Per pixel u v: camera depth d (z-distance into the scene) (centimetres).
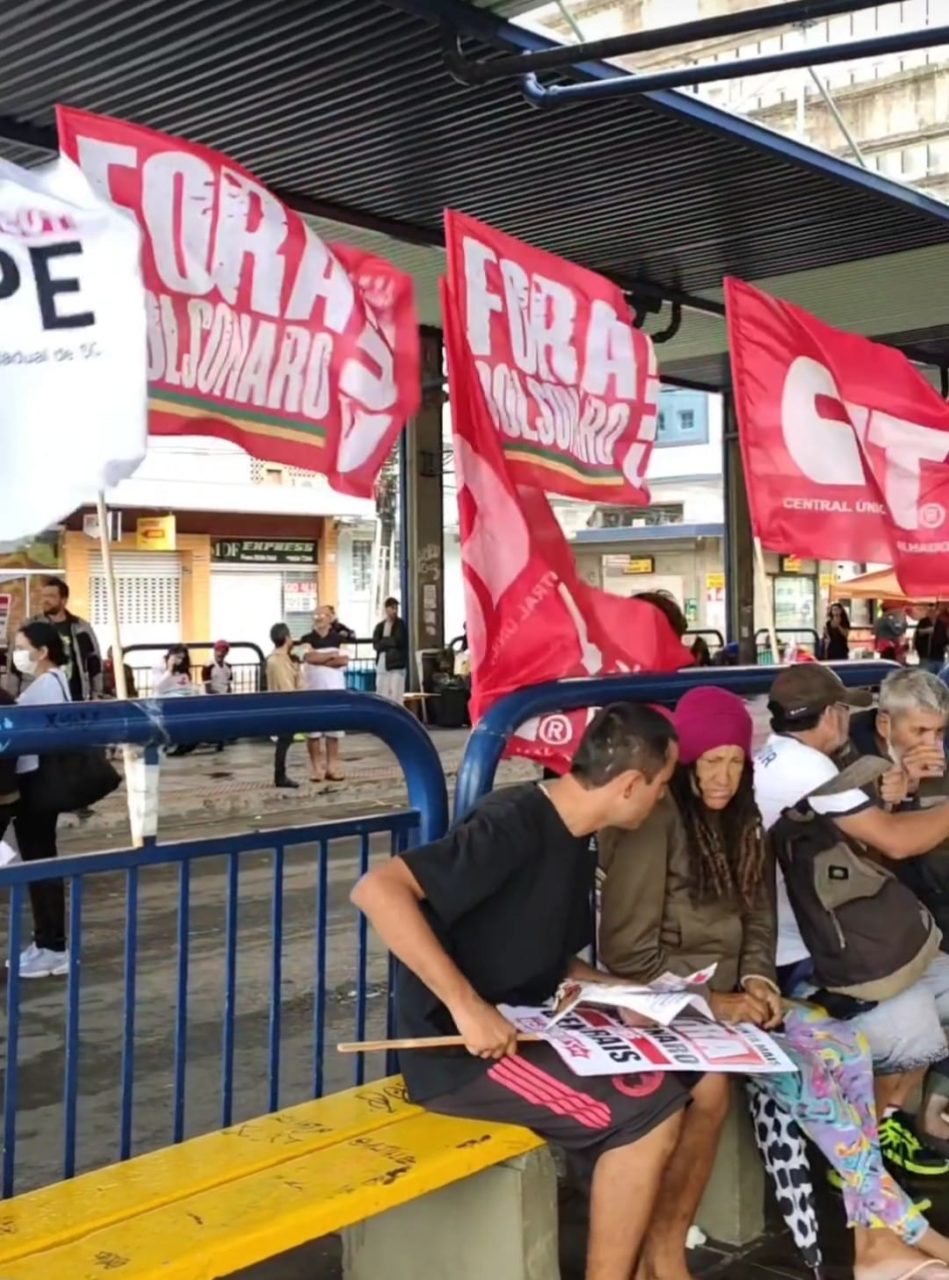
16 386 267
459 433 368
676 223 1122
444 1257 311
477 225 375
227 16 720
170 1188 274
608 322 411
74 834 1038
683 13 1061
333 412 353
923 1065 372
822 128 1407
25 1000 607
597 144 931
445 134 908
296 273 344
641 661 424
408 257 1208
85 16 714
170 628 2811
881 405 507
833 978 360
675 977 318
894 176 1246
